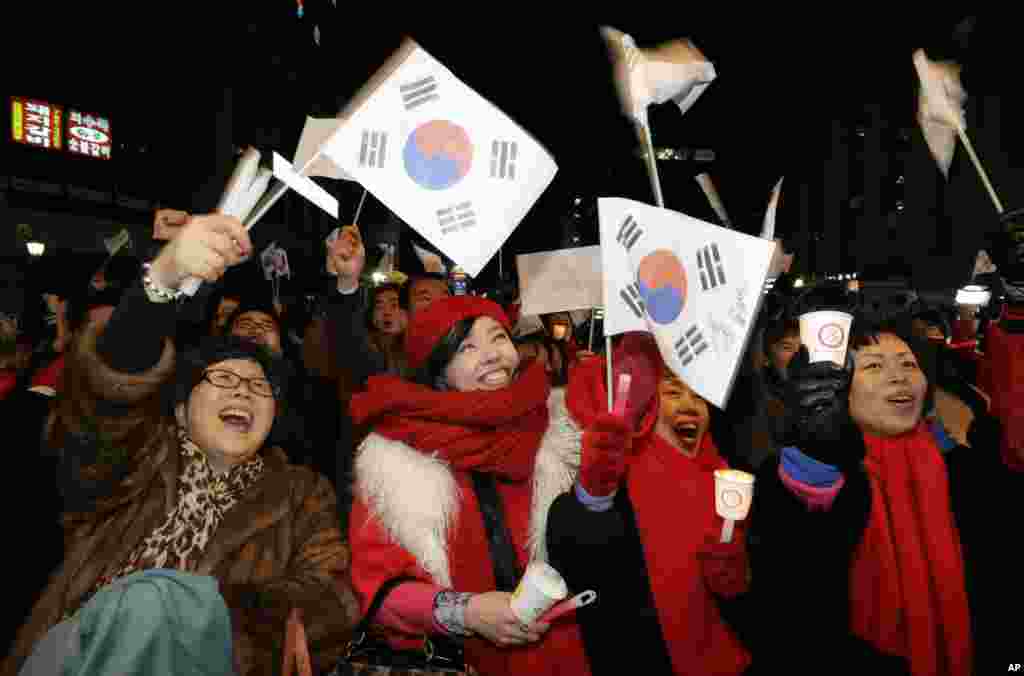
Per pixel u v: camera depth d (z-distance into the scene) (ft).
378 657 5.97
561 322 17.93
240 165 5.12
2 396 6.45
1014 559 6.71
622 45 6.31
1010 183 41.11
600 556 5.92
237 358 5.81
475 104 6.03
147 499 5.41
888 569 6.56
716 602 6.53
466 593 5.69
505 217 5.94
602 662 6.29
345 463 10.03
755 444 8.99
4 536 5.42
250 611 5.32
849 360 5.95
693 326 5.89
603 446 5.76
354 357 9.66
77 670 4.50
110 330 4.83
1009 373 7.11
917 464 6.88
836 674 6.15
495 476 6.48
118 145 61.72
